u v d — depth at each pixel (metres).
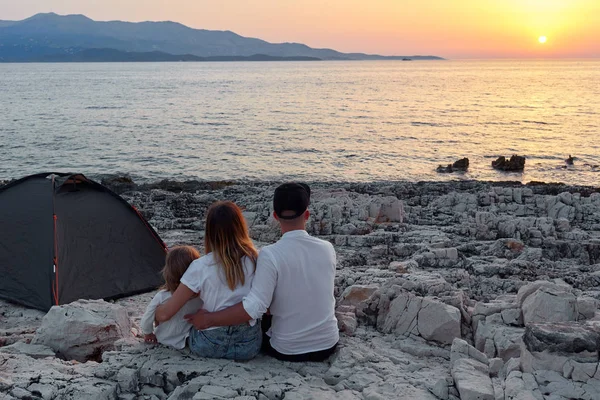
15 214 10.02
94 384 5.02
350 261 11.59
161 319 5.47
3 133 49.34
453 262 11.20
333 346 5.68
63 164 36.25
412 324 6.55
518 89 120.75
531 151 42.41
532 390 4.65
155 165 36.41
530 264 11.08
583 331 4.90
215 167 35.97
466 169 35.53
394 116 66.38
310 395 4.73
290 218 5.35
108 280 9.84
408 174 34.38
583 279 10.41
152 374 5.17
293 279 5.33
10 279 9.58
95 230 10.05
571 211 16.50
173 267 5.61
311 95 103.81
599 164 37.41
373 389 5.00
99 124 57.50
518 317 6.39
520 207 17.09
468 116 66.31
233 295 5.34
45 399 4.79
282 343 5.50
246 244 5.43
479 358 5.66
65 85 138.12
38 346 6.35
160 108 76.56
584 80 165.00
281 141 46.59
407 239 13.12
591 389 4.62
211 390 4.76
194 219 15.60
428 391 5.05
